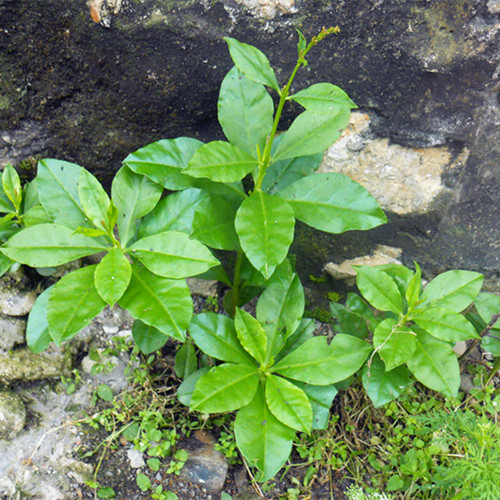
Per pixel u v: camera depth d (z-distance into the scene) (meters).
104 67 0.73
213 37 0.72
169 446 0.75
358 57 0.73
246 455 0.68
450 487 0.73
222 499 0.73
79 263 0.83
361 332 0.77
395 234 0.81
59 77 0.74
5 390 0.75
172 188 0.71
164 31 0.71
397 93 0.74
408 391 0.79
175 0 0.71
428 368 0.71
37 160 0.79
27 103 0.76
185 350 0.78
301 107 0.76
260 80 0.66
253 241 0.67
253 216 0.68
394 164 0.78
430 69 0.73
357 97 0.75
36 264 0.69
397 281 0.76
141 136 0.78
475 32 0.71
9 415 0.73
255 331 0.72
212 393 0.69
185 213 0.72
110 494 0.71
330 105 0.65
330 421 0.79
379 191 0.79
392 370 0.73
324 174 0.71
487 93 0.74
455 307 0.73
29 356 0.77
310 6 0.71
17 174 0.76
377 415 0.79
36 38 0.72
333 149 0.77
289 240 0.67
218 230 0.71
